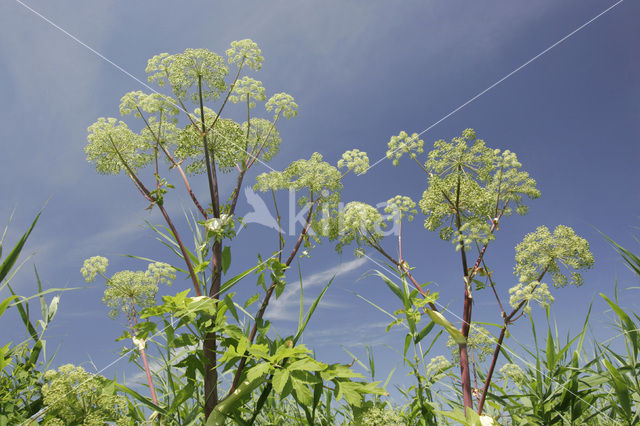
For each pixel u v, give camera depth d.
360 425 0.61
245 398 0.62
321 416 0.73
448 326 0.73
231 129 0.78
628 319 0.60
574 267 0.73
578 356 0.70
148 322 0.63
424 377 0.75
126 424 0.54
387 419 0.60
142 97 0.81
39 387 0.64
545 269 0.77
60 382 0.55
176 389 0.74
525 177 0.77
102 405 0.55
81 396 0.55
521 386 0.79
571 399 0.69
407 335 0.75
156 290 0.88
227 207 0.75
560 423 0.70
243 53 0.82
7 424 0.54
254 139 0.89
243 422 0.63
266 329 0.67
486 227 0.74
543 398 0.71
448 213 0.78
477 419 0.64
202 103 0.76
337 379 0.61
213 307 0.63
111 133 0.79
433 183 0.79
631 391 0.64
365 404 0.64
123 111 0.81
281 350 0.59
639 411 0.60
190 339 0.63
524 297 0.72
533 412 0.72
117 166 0.78
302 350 0.58
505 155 0.79
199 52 0.77
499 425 0.66
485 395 0.71
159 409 0.65
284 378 0.55
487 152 0.79
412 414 0.71
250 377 0.56
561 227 0.77
